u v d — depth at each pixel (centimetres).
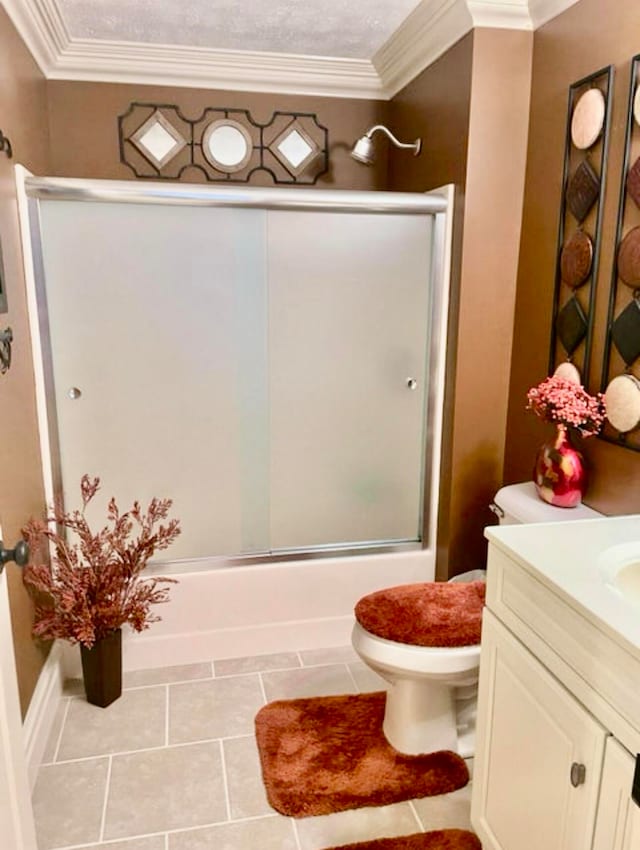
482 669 143
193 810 167
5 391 169
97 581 197
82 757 185
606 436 176
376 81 269
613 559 124
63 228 204
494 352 225
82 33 229
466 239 213
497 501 199
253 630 238
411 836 159
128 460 223
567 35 186
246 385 228
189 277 216
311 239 223
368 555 245
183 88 261
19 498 182
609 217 172
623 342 167
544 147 199
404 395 242
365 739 192
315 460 239
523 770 127
